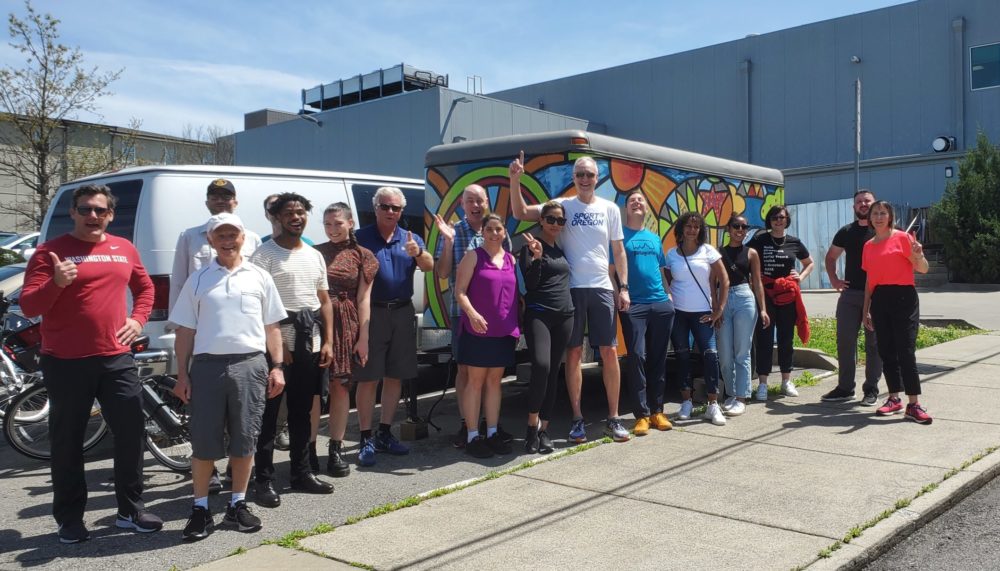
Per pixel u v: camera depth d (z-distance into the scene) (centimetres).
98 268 442
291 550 417
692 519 454
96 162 2470
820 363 977
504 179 709
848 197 2881
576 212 630
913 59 2764
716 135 3184
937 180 2689
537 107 3662
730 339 725
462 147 729
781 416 712
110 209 450
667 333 670
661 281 673
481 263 592
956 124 2684
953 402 753
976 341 1163
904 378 681
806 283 2498
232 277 449
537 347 597
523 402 815
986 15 2625
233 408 445
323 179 816
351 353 549
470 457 603
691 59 3241
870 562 412
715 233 856
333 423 559
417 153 2616
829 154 2936
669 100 3297
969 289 2303
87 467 598
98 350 441
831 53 2923
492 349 593
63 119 2327
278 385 473
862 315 757
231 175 724
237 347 443
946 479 520
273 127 3103
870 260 698
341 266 551
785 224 781
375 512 472
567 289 610
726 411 719
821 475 533
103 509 499
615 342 641
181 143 3269
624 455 592
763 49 3067
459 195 734
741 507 472
